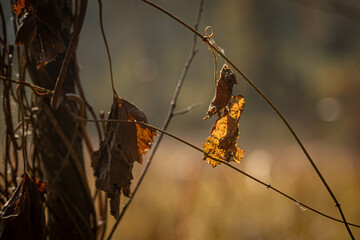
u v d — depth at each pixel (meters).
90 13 15.19
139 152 0.94
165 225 1.69
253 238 1.68
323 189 2.33
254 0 12.11
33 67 0.99
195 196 1.73
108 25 15.47
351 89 6.63
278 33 12.23
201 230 1.69
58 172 0.99
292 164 3.15
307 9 12.72
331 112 6.16
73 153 0.99
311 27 12.87
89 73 15.12
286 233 1.73
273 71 11.30
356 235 1.75
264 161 2.23
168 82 14.93
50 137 0.99
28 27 0.95
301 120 9.11
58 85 0.93
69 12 1.00
